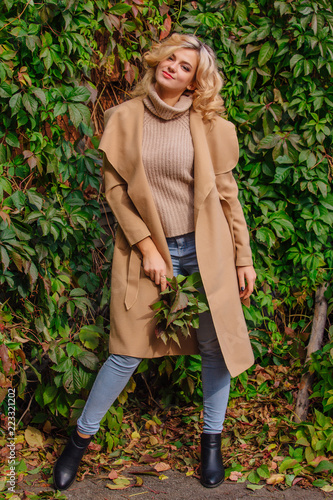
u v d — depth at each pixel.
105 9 2.33
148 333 2.01
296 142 2.61
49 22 2.12
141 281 1.99
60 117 2.35
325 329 2.81
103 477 2.12
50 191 2.29
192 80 2.01
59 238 2.26
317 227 2.64
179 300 1.91
